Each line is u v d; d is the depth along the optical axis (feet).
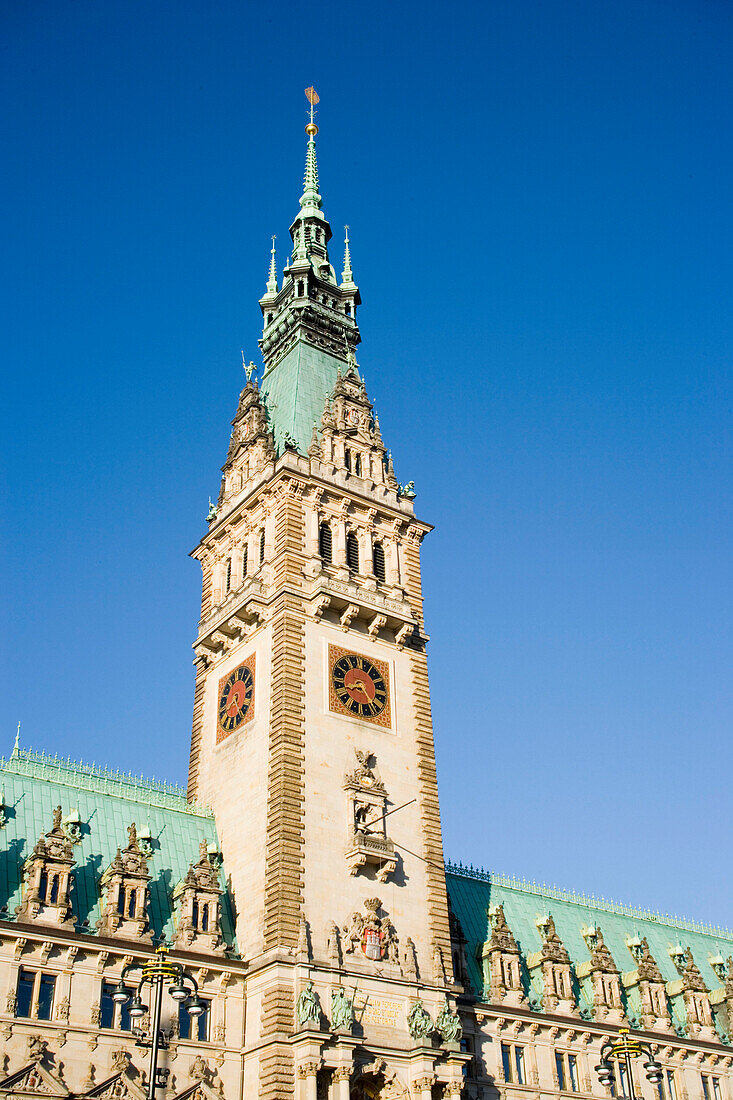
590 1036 282.97
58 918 212.84
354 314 351.67
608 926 335.26
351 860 239.50
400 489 308.19
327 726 254.27
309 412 311.27
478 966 278.67
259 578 273.33
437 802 265.34
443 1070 227.61
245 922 234.17
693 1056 304.71
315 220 368.68
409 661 281.13
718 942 364.58
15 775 245.65
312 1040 210.79
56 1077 198.29
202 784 272.51
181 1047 213.66
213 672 285.84
